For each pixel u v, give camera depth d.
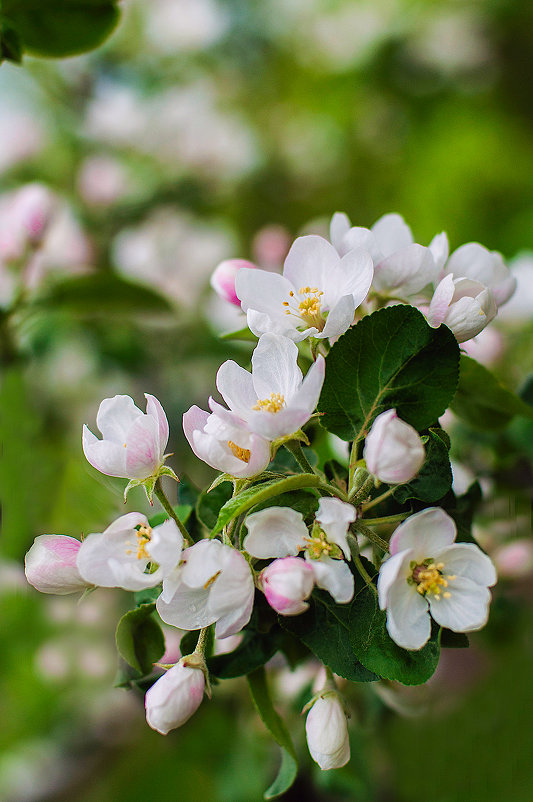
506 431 0.85
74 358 1.17
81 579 0.67
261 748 0.94
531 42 1.90
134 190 1.45
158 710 0.65
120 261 1.33
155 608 0.68
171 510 0.67
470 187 1.79
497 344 0.88
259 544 0.65
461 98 1.85
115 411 0.68
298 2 1.80
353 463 0.67
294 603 0.64
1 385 0.90
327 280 0.69
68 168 1.51
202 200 1.54
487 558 0.65
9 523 0.86
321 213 1.68
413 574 0.65
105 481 0.85
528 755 0.90
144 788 1.13
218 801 1.07
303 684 0.84
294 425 0.65
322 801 0.92
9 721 1.19
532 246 1.67
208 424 0.66
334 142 1.73
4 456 0.88
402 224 0.74
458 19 1.82
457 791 0.90
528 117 1.91
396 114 1.82
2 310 0.91
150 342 1.21
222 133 1.55
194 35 1.66
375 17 1.79
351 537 0.66
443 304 0.67
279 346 0.67
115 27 0.78
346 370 0.67
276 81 1.80
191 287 1.32
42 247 0.97
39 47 0.78
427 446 0.67
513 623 0.87
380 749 0.90
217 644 0.72
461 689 0.91
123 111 1.52
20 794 1.17
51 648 1.09
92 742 1.19
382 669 0.66
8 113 1.53
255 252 1.36
